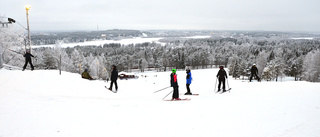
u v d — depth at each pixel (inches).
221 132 188.7
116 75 466.3
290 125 193.9
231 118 230.4
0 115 223.1
